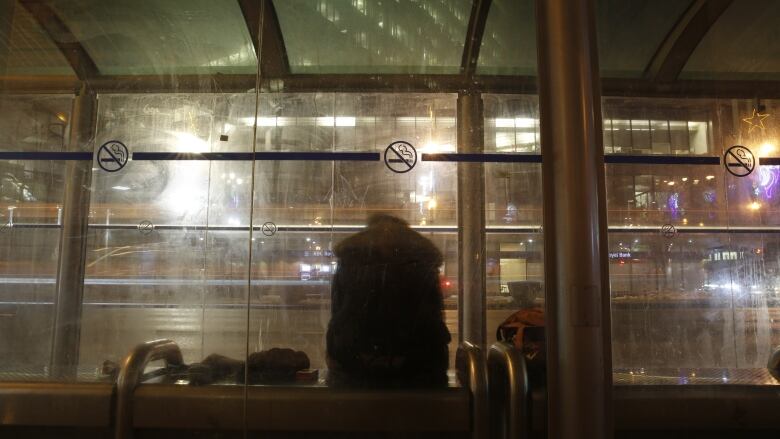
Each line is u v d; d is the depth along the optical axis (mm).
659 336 3926
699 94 3975
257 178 3975
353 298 3021
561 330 2375
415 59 3889
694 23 3729
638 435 2666
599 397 2311
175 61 3943
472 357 2635
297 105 3947
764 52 3928
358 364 2963
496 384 2701
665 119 3967
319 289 4047
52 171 3875
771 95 3967
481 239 3799
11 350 3820
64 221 3885
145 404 2582
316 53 3916
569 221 2379
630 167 3967
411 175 3893
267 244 4008
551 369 2408
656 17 3789
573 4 2443
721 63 3965
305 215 3986
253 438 2633
